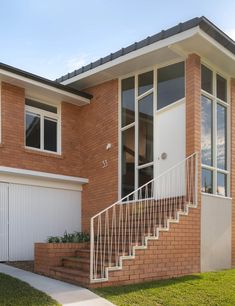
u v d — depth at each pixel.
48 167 12.28
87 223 12.78
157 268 8.66
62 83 13.45
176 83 10.86
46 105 12.79
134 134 11.86
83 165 13.27
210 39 9.63
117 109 12.41
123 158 12.11
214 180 10.77
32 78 11.59
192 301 7.02
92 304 6.67
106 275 7.84
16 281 8.00
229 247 10.80
